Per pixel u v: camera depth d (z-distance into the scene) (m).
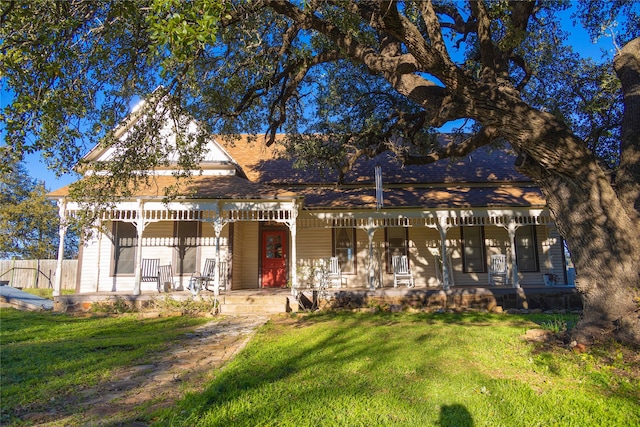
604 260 6.49
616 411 4.13
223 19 7.39
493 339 7.56
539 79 11.41
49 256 34.06
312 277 14.57
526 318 11.04
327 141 12.74
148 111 9.15
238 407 4.25
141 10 6.18
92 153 14.24
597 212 6.61
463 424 3.83
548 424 3.86
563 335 7.06
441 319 10.84
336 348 7.00
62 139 6.19
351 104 12.62
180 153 9.50
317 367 5.75
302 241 16.11
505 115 6.80
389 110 12.91
